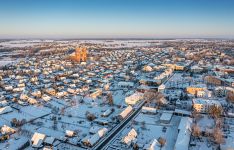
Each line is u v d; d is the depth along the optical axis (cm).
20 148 18412
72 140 19775
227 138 19225
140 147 18462
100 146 19050
